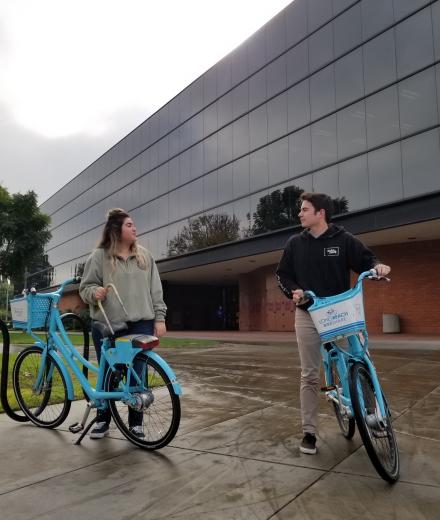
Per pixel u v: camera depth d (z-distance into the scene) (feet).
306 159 66.80
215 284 129.08
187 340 58.29
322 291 11.68
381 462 9.43
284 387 20.79
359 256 11.68
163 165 103.86
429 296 60.44
